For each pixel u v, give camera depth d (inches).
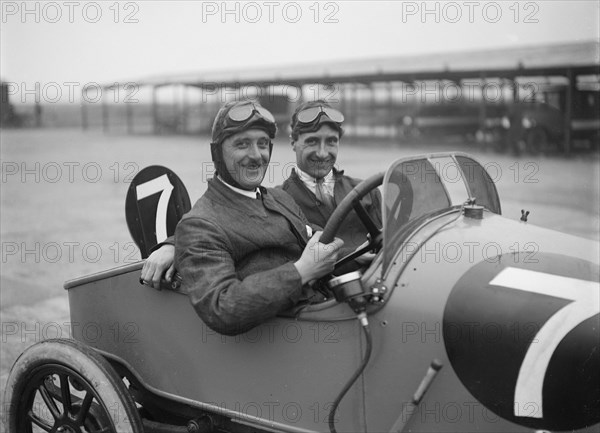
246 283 73.6
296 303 75.5
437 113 557.3
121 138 577.9
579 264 72.4
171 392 86.8
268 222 84.0
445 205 83.7
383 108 618.8
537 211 271.9
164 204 117.9
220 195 82.9
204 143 518.9
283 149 412.2
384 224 70.8
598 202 288.0
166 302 85.0
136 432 82.7
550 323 65.3
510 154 475.2
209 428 85.2
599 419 66.2
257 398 79.0
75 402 94.4
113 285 90.3
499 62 423.2
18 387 93.0
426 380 65.9
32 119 653.9
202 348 82.6
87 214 302.0
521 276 69.4
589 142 428.5
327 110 104.6
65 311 168.7
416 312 68.9
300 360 75.0
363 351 70.9
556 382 64.7
